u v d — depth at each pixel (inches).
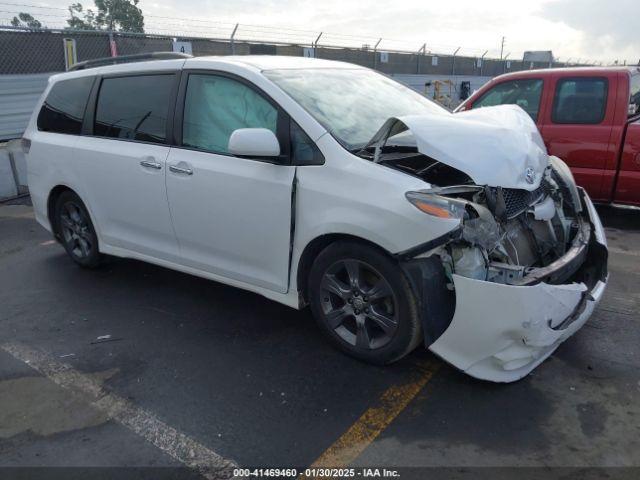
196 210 146.2
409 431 106.5
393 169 117.9
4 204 312.2
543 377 123.2
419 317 116.0
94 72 178.4
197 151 145.8
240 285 145.9
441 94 745.0
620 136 225.3
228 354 136.4
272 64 147.3
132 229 168.9
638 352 133.0
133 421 111.9
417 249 109.0
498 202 119.0
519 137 127.6
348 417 111.1
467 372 114.3
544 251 133.3
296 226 128.2
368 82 160.2
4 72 428.5
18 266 205.2
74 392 122.5
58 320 157.9
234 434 107.1
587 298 118.7
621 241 219.1
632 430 105.1
